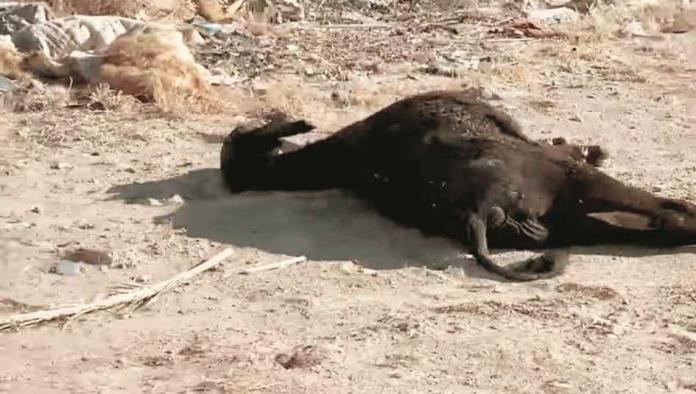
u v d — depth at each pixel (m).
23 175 19.58
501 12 37.97
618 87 27.50
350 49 31.55
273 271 15.45
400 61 30.08
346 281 15.12
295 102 24.45
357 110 24.66
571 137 22.48
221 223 17.20
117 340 13.31
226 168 18.67
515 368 12.47
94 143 21.55
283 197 18.27
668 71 29.56
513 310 14.00
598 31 33.88
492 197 15.81
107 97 24.05
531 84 27.69
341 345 13.03
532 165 16.14
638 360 12.69
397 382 12.10
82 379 12.23
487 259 15.25
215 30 32.28
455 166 16.22
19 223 17.12
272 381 12.11
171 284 14.79
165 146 21.45
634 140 22.39
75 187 18.92
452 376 12.27
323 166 18.20
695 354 12.85
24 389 12.01
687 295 14.48
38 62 25.83
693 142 22.28
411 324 13.55
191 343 13.16
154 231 16.88
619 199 15.95
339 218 17.33
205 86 24.72
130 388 12.01
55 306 14.06
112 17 29.44
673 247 16.05
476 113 17.28
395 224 17.09
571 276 15.14
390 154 17.22
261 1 35.47
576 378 12.24
